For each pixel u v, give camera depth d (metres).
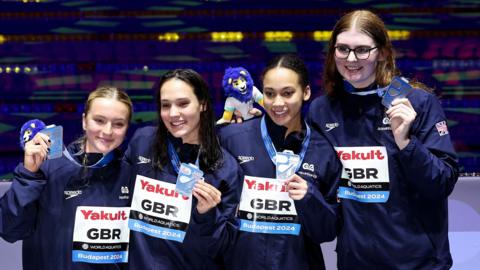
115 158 3.13
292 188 2.96
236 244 3.09
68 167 3.08
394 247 3.06
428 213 3.06
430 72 8.44
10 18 8.30
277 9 8.55
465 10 8.40
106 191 3.07
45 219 3.04
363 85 3.10
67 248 3.01
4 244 5.25
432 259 3.08
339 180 3.15
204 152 3.05
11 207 2.93
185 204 3.04
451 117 8.29
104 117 3.00
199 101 3.03
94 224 3.03
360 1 8.52
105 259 3.03
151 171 3.08
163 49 8.52
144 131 3.25
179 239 3.02
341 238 3.19
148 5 8.46
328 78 3.21
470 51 8.44
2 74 8.28
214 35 8.57
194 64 8.54
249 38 8.59
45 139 2.96
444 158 2.97
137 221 3.05
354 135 3.12
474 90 8.38
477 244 5.09
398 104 2.87
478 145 8.18
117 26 8.45
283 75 2.97
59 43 8.38
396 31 8.46
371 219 3.08
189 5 8.52
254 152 3.13
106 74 8.44
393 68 3.10
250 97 4.30
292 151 3.08
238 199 3.07
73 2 8.37
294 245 3.08
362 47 2.97
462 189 7.06
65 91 8.35
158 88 3.06
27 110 8.25
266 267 3.06
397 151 3.03
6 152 7.96
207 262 3.10
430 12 8.42
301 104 3.06
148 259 3.02
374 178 3.07
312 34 8.60
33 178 2.99
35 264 3.08
